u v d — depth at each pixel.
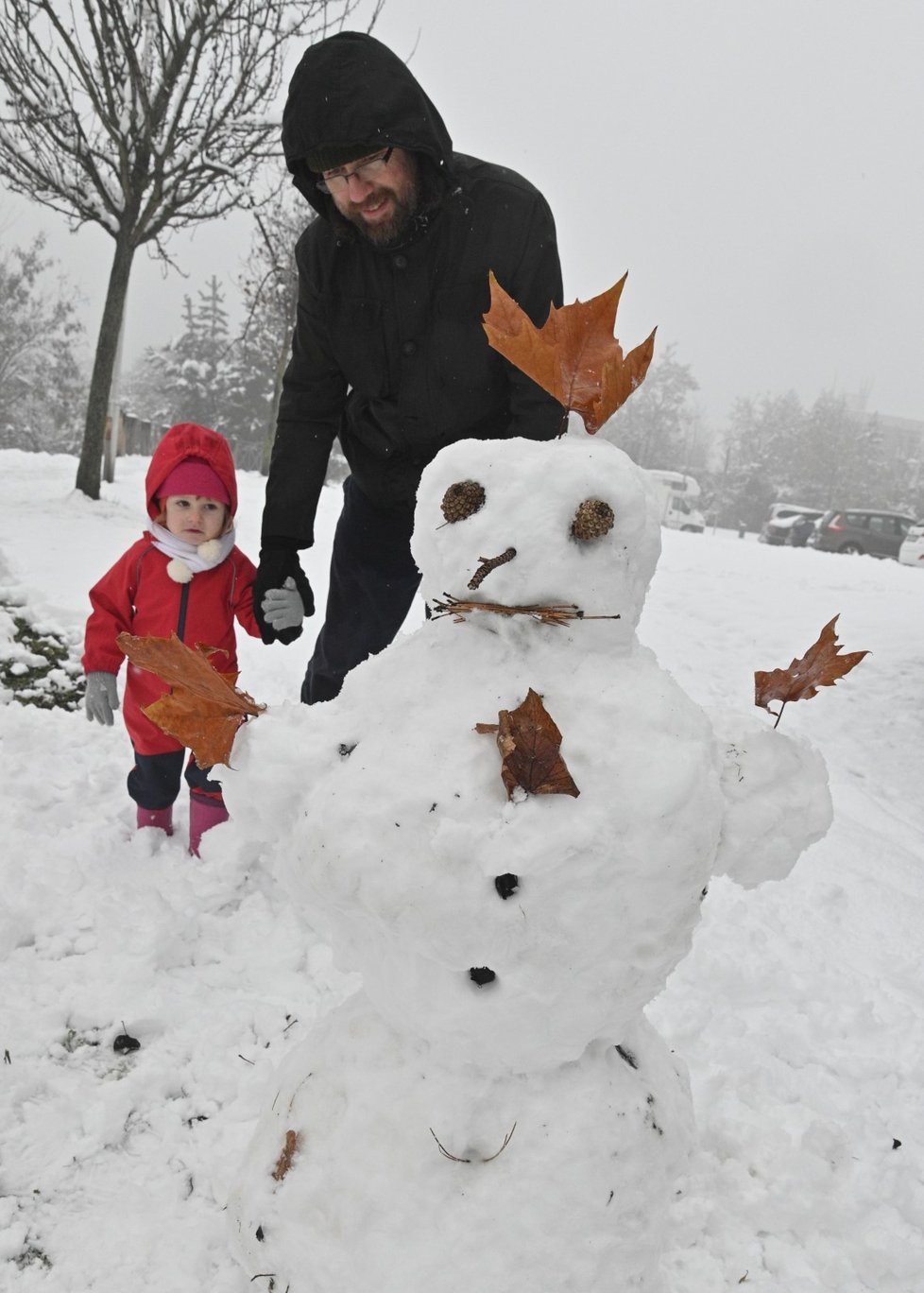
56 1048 2.05
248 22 8.30
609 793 1.15
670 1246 1.72
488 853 1.12
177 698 1.29
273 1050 2.09
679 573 9.48
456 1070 1.34
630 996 1.24
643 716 1.22
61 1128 1.86
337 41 2.13
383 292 2.35
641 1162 1.35
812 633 7.02
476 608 1.26
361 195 2.16
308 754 1.27
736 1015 2.40
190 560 2.70
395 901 1.14
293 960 2.38
